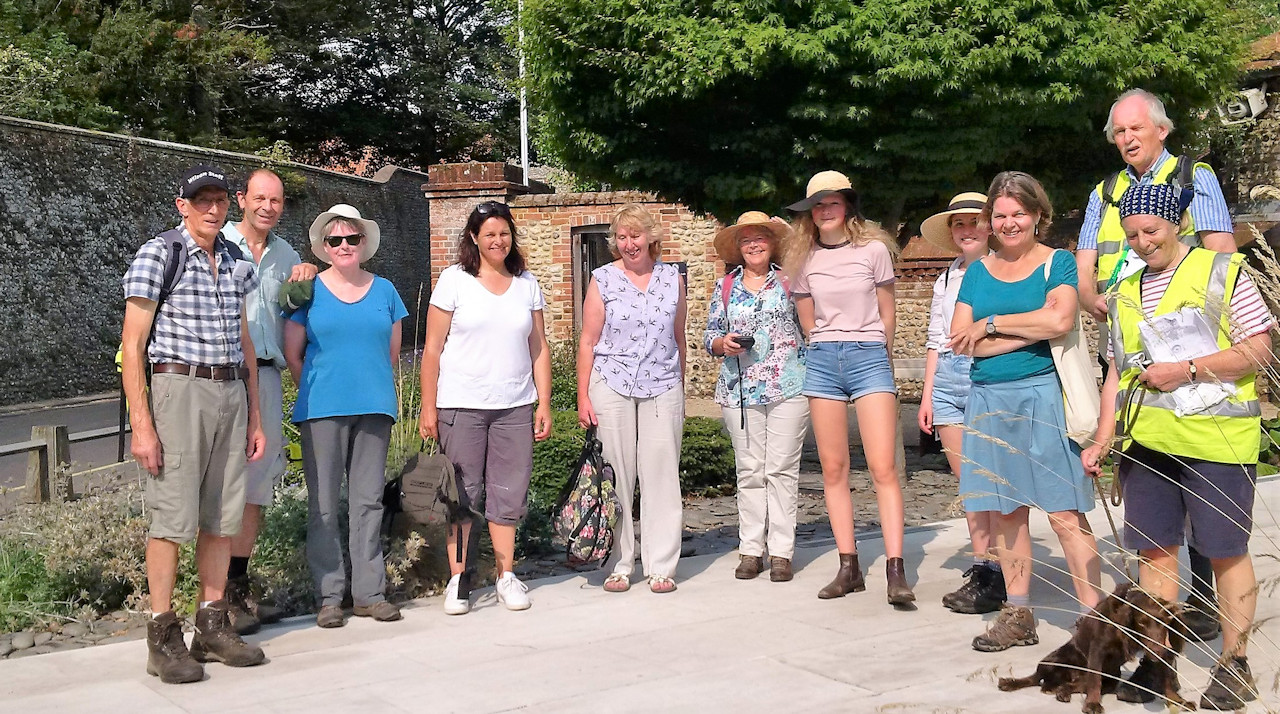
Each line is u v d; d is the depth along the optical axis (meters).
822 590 5.65
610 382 5.86
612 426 5.87
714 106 9.09
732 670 4.47
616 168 9.57
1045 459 4.54
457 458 5.56
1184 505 3.99
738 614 5.36
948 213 5.60
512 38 10.48
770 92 9.03
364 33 37.06
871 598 5.63
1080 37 8.44
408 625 5.28
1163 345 3.84
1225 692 3.77
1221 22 8.96
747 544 6.12
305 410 5.27
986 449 4.67
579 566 6.65
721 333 6.10
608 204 17.31
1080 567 4.57
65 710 4.14
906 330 16.88
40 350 19.27
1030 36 8.35
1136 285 4.01
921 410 5.94
